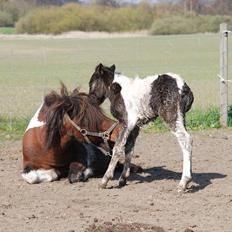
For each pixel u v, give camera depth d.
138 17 79.94
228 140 13.79
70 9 79.06
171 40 60.72
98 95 10.01
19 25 77.75
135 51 48.81
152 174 10.69
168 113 9.27
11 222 7.89
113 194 9.34
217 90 23.42
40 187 9.79
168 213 8.30
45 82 28.38
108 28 78.19
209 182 10.09
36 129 9.90
